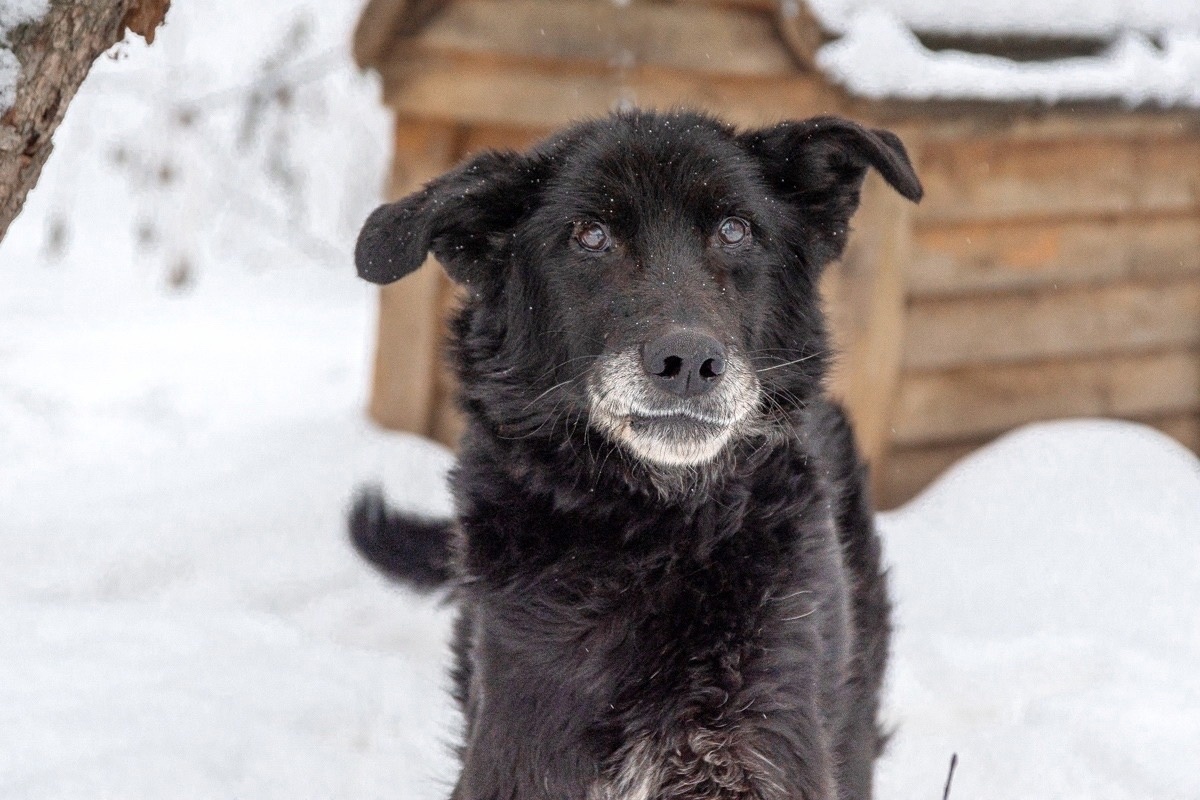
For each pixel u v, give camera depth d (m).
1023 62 8.16
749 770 3.88
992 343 8.64
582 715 3.99
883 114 7.59
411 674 6.38
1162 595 7.14
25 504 8.35
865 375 8.03
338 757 5.43
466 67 8.65
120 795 4.83
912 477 8.60
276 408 11.59
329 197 23.27
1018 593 7.19
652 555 4.09
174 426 10.99
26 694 5.67
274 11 20.41
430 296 9.12
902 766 5.56
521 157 4.55
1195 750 5.47
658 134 4.42
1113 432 8.55
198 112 19.56
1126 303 9.11
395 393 9.30
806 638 4.00
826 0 7.48
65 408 11.41
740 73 7.87
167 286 19.23
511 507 4.29
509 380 4.45
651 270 4.24
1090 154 8.62
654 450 4.08
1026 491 8.05
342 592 7.49
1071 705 5.91
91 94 21.22
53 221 21.17
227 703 5.74
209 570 7.56
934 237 8.30
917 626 6.82
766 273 4.49
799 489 4.30
